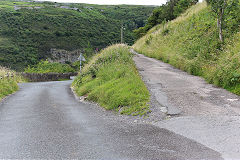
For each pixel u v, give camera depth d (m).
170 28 26.88
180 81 10.30
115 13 144.62
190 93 8.07
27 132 5.40
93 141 4.66
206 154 3.85
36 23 75.31
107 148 4.27
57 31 70.19
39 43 63.12
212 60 11.82
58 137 4.97
